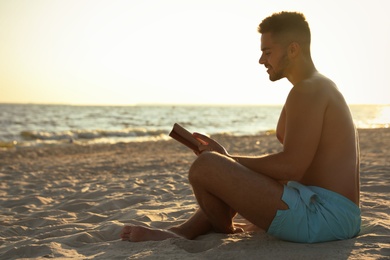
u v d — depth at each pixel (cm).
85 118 4775
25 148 1453
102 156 1141
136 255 225
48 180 688
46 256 246
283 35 238
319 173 236
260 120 5034
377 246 224
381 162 697
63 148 1432
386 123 4194
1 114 5181
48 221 370
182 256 219
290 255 214
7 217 400
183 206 400
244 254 219
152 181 594
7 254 259
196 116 6109
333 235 233
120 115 5919
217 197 249
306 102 228
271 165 232
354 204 237
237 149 1189
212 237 261
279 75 247
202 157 236
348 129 235
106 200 449
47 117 4734
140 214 360
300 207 228
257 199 228
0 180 695
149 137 2222
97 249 256
